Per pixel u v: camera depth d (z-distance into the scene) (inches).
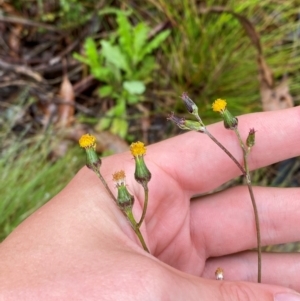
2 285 3.7
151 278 3.6
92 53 8.7
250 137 4.5
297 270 5.8
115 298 3.5
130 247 4.2
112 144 8.8
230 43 8.8
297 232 5.7
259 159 5.4
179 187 5.4
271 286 4.2
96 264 3.8
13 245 4.1
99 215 4.4
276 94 8.2
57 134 8.9
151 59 8.9
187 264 5.8
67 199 4.6
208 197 5.8
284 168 8.8
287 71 8.8
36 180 8.0
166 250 5.6
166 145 5.4
